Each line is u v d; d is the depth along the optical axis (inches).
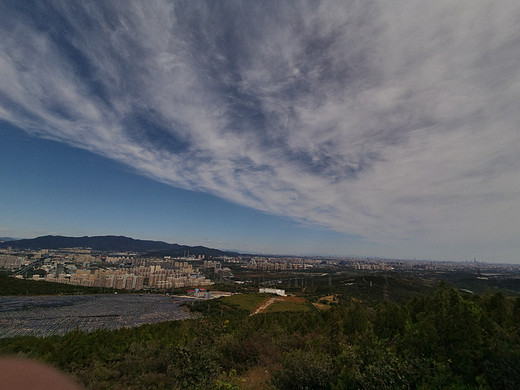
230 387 360.5
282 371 381.4
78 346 566.6
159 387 397.1
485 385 287.7
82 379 416.8
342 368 345.4
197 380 392.2
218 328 655.1
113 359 528.7
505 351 291.1
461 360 324.5
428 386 293.7
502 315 483.8
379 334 616.7
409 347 377.1
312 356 386.0
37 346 526.3
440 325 364.8
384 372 297.0
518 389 263.4
